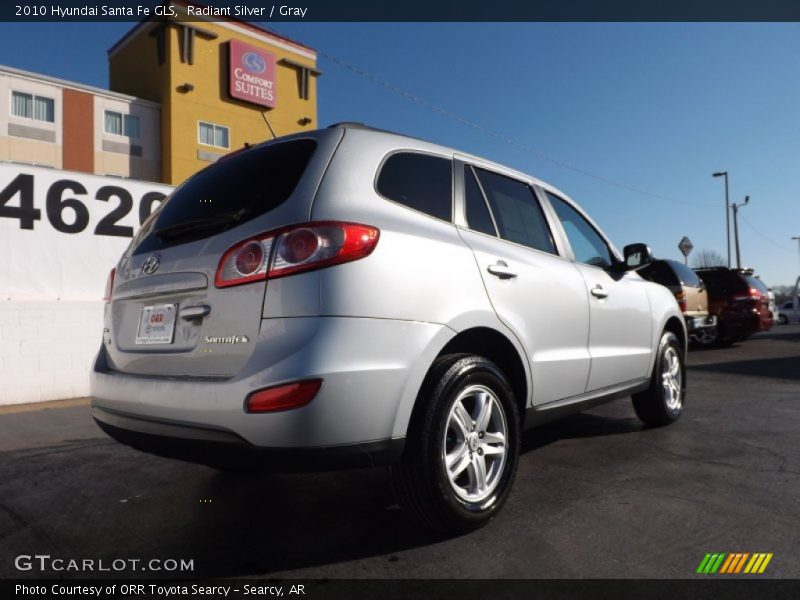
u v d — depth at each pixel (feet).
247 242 7.46
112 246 25.57
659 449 13.00
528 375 9.77
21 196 23.47
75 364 24.20
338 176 7.96
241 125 112.78
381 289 7.42
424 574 7.38
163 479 11.69
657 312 14.70
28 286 23.54
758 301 37.52
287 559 7.93
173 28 104.78
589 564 7.54
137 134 103.50
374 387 7.16
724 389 21.13
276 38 117.08
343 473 11.80
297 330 6.96
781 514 9.11
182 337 7.97
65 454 13.93
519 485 10.65
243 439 6.92
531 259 10.39
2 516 9.82
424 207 8.91
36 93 93.30
